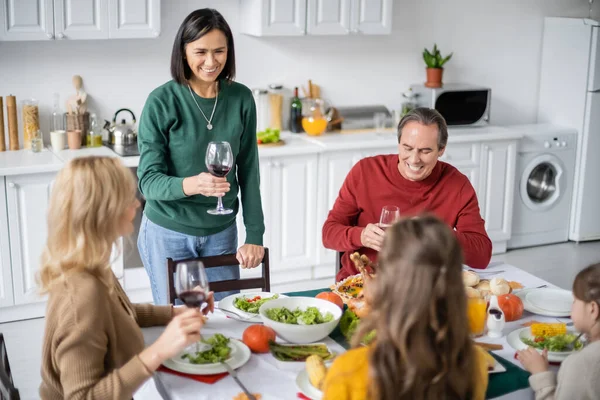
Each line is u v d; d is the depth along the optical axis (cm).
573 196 546
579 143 536
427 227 142
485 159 497
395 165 279
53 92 436
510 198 513
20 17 390
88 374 166
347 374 149
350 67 506
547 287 254
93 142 434
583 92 528
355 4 461
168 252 283
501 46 548
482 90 508
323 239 278
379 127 488
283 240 455
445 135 263
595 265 187
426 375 141
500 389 185
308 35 489
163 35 452
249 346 202
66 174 168
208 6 459
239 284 260
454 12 527
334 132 491
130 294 424
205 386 183
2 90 425
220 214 264
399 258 141
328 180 457
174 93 270
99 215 167
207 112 273
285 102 494
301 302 220
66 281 169
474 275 240
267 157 437
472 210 275
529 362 192
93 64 441
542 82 561
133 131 440
